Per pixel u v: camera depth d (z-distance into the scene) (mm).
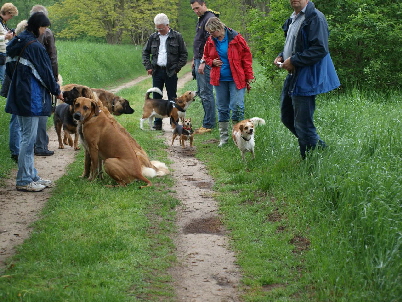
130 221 4797
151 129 10523
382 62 11180
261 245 4297
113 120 6324
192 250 4270
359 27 11258
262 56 13453
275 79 13852
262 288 3586
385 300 3234
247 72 8055
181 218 5078
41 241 4172
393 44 11156
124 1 36875
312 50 5340
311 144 5883
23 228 4652
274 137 7445
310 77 5523
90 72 21391
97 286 3412
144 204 5348
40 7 6840
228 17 33438
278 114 9133
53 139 9258
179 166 7305
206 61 8164
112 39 39344
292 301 3346
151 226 4773
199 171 7016
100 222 4676
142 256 4031
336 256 3820
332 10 11328
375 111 8672
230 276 3787
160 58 10234
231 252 4242
